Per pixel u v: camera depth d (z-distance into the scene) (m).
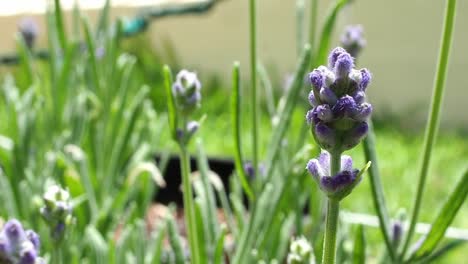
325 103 0.19
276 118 0.39
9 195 0.39
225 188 0.62
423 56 1.15
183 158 0.29
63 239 0.26
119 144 0.46
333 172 0.20
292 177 0.35
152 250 0.38
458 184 0.27
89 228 0.36
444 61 0.27
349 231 0.46
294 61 1.21
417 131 1.09
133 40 1.25
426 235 0.28
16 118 0.45
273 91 1.12
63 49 0.44
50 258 0.36
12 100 0.46
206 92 1.17
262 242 0.34
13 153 0.43
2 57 0.79
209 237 0.36
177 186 0.62
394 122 1.09
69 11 1.15
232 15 1.24
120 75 0.47
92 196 0.41
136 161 0.46
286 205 0.40
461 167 0.88
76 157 0.43
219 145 0.93
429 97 1.15
